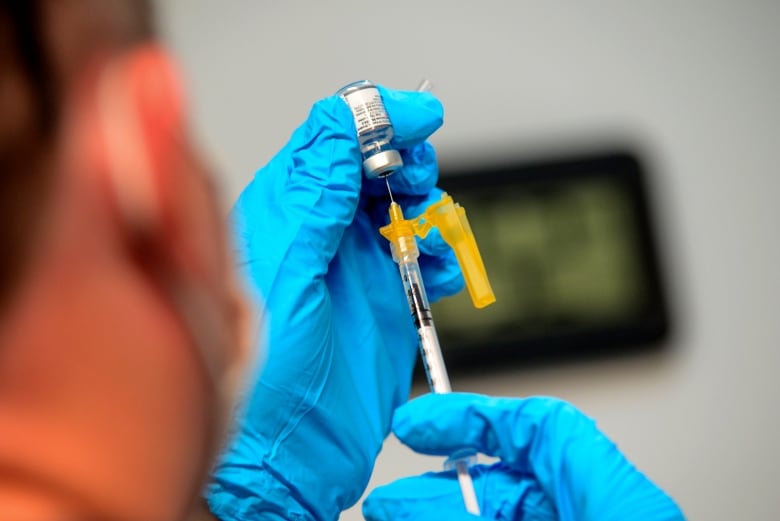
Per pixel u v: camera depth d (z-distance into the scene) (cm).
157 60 28
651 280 187
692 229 194
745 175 194
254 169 190
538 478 83
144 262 28
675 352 192
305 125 103
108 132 27
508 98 194
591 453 81
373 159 100
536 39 195
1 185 25
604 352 186
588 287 186
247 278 93
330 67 192
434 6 194
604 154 190
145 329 28
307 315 92
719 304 193
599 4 195
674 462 191
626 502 78
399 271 110
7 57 25
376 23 193
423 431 86
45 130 25
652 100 195
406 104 102
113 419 27
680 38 195
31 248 26
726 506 190
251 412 89
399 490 89
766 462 190
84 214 26
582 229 187
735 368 192
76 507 26
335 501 94
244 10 192
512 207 187
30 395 26
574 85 194
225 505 86
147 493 27
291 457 90
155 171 27
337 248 102
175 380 28
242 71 191
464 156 192
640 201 188
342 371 98
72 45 26
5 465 26
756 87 195
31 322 26
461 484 85
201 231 29
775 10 195
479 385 188
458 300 185
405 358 110
